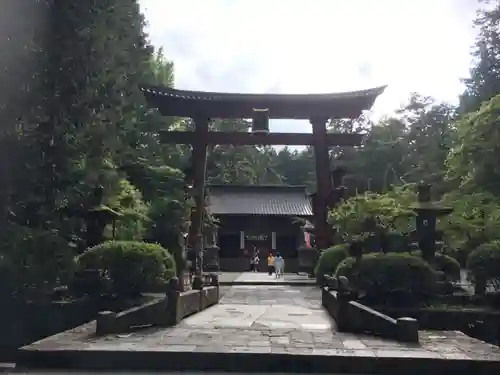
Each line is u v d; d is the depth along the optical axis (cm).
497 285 1290
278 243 4547
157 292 1551
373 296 1252
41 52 1549
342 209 2114
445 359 731
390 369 731
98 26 1733
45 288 1441
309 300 1728
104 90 1858
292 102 2486
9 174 1513
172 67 3756
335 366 735
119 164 2516
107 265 1378
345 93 2472
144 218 2039
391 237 1584
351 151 5578
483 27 3384
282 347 800
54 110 1609
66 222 1633
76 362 745
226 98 2466
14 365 835
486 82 3466
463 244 1792
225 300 1723
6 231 1448
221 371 736
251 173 6222
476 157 1830
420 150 4897
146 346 791
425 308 1189
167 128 3177
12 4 1505
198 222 2356
